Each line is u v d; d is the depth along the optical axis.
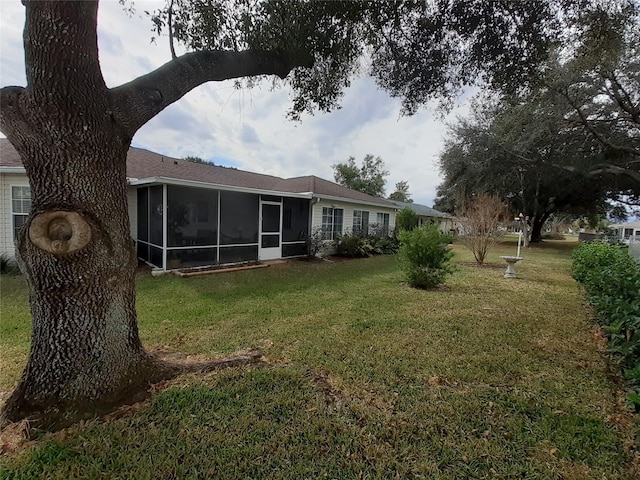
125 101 2.19
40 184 1.94
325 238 12.50
